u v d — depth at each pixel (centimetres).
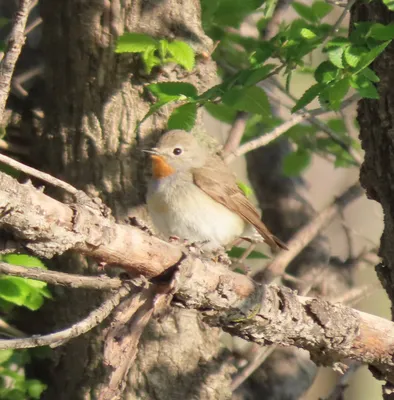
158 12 1205
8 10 1509
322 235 1622
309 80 1750
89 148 1203
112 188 1195
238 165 1836
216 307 805
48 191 1219
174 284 743
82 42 1208
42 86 1276
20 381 1143
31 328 1225
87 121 1208
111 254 712
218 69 1514
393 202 1059
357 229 1812
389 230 1065
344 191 1562
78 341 1186
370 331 884
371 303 1788
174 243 756
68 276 729
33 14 1455
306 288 1466
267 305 826
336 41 1012
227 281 791
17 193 630
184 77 1208
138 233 721
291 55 1093
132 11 1200
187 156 1209
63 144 1216
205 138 1291
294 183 1666
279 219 1634
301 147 1574
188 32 1212
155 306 745
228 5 1418
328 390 1627
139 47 1106
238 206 1234
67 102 1220
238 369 1445
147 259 732
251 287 814
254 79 1068
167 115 1212
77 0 1212
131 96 1205
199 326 1198
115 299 730
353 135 1736
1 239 658
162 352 1173
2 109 773
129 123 1202
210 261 786
